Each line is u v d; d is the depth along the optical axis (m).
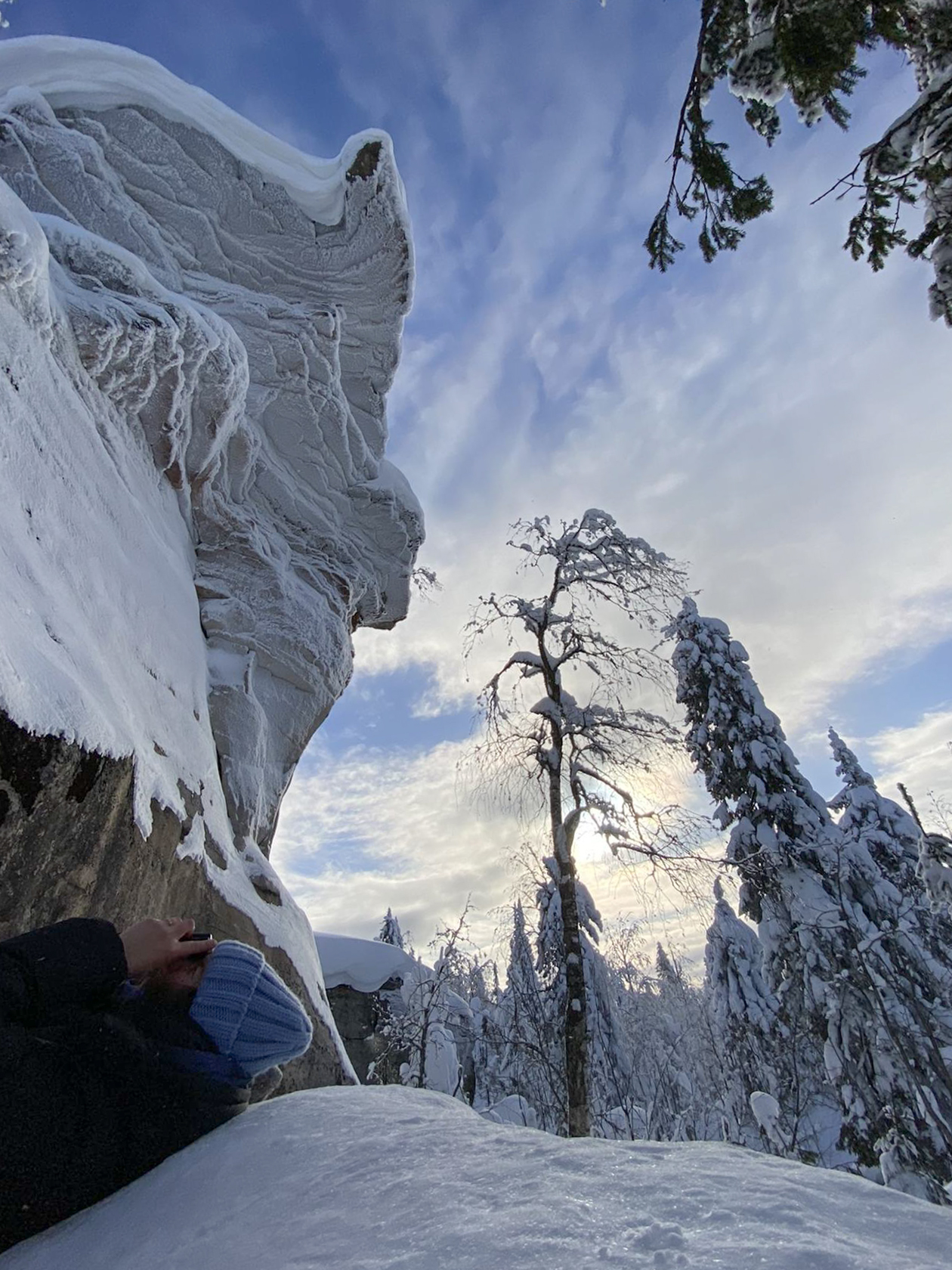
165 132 7.57
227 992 1.88
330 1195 1.27
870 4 3.90
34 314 4.52
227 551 7.43
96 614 4.14
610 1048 15.21
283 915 5.78
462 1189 1.18
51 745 2.76
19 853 2.72
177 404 6.12
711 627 18.77
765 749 16.78
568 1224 1.00
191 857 4.54
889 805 22.67
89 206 7.11
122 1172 1.61
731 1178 1.13
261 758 6.64
